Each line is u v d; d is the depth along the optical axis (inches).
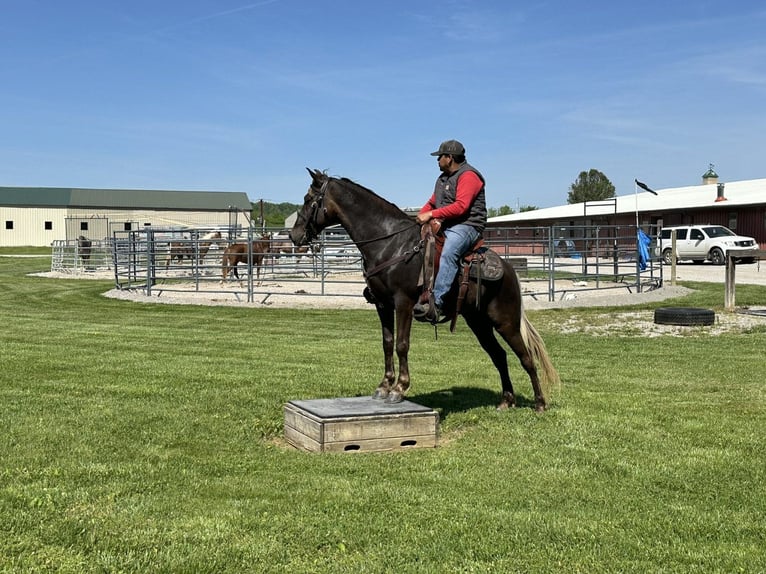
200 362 434.6
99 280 1218.0
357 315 706.8
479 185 265.6
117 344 513.0
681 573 156.8
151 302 820.6
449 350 490.9
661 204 1846.7
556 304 749.3
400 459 239.5
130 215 3083.2
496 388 356.8
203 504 195.3
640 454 244.1
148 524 179.9
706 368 415.2
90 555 162.2
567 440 261.0
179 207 3164.4
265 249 995.9
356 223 264.8
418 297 264.7
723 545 171.2
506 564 161.0
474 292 273.6
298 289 981.2
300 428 258.4
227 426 279.3
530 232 2225.6
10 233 3053.6
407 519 186.5
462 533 177.6
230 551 165.0
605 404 317.4
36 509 188.4
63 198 3132.4
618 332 584.7
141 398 328.2
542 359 294.0
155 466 227.9
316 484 212.8
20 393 336.5
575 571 158.1
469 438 266.2
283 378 379.2
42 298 892.6
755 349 485.4
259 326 628.1
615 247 951.6
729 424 282.2
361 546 170.2
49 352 471.5
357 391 344.2
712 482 215.9
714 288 890.7
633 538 175.0
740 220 1611.7
